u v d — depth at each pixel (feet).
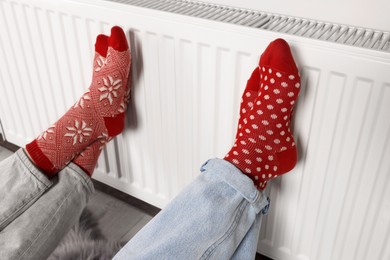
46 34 3.34
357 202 2.64
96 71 3.11
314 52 2.32
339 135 2.47
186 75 2.84
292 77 2.40
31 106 3.97
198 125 3.01
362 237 2.75
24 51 3.61
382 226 2.63
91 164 3.23
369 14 2.55
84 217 3.84
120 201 4.04
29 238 2.76
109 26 2.99
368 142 2.39
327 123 2.48
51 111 3.85
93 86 3.09
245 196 2.57
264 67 2.47
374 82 2.20
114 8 2.86
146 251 2.40
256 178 2.69
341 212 2.74
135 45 2.96
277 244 3.22
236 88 2.70
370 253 2.79
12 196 2.88
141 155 3.52
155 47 2.85
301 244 3.08
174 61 2.82
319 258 3.04
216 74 2.70
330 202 2.75
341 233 2.83
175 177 3.44
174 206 2.57
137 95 3.21
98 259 3.43
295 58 2.41
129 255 2.43
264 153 2.65
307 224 2.95
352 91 2.30
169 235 2.45
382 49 2.27
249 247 2.65
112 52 2.93
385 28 2.54
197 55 2.69
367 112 2.31
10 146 4.78
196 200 2.55
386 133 2.31
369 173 2.49
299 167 2.76
